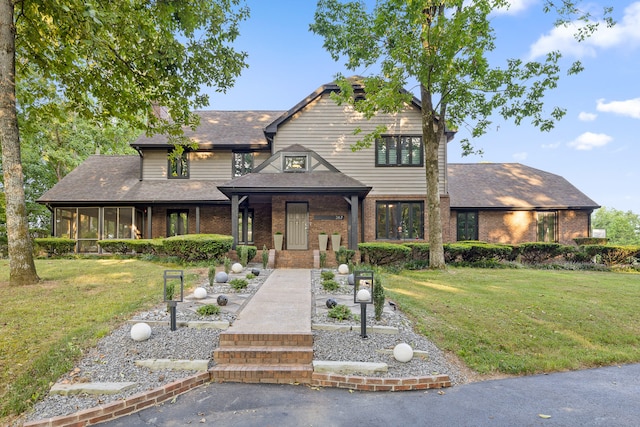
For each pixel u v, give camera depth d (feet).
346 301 24.43
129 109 38.27
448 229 53.31
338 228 50.93
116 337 16.93
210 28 33.86
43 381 13.17
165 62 33.60
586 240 58.75
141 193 55.93
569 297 28.07
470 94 37.73
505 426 11.44
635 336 20.76
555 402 13.29
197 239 40.96
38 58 32.68
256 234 56.90
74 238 57.21
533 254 51.62
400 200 52.65
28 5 28.91
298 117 53.36
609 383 15.23
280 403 12.85
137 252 51.13
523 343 19.25
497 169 73.97
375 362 15.56
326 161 49.93
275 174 48.52
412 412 12.35
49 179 83.51
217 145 57.57
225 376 14.69
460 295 27.94
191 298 24.17
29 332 17.21
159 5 30.81
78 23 26.91
